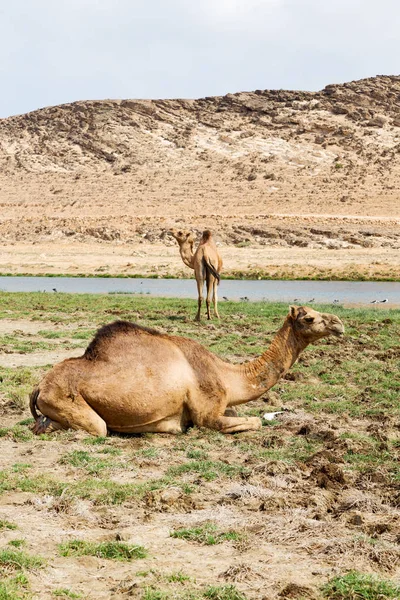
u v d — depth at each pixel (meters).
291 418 10.86
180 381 9.64
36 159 132.12
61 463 8.64
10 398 11.88
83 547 6.23
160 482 7.93
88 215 86.31
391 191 99.19
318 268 47.72
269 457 8.91
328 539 6.43
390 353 16.22
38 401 9.75
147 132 139.50
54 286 40.41
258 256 54.50
